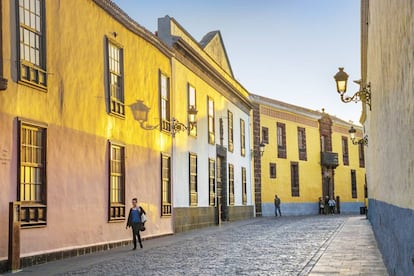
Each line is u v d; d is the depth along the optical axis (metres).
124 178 18.34
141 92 20.23
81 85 15.65
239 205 35.12
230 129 33.88
